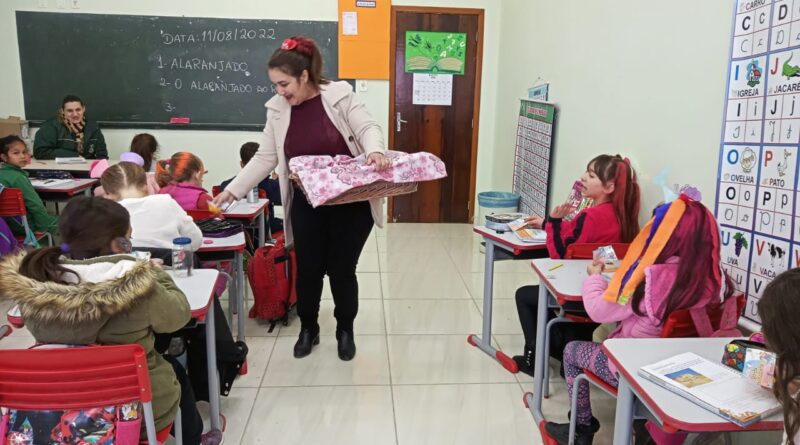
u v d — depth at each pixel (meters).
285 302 3.17
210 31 5.56
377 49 5.67
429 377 2.67
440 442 2.18
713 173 2.10
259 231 3.68
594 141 3.22
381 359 2.84
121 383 1.35
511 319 3.38
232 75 5.65
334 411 2.37
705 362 1.38
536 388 2.32
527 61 4.63
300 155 2.52
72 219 1.53
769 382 1.22
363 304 3.61
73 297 1.35
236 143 5.79
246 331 3.15
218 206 2.57
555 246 2.40
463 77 5.79
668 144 2.42
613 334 1.88
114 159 5.63
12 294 1.35
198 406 2.38
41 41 5.46
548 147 3.91
